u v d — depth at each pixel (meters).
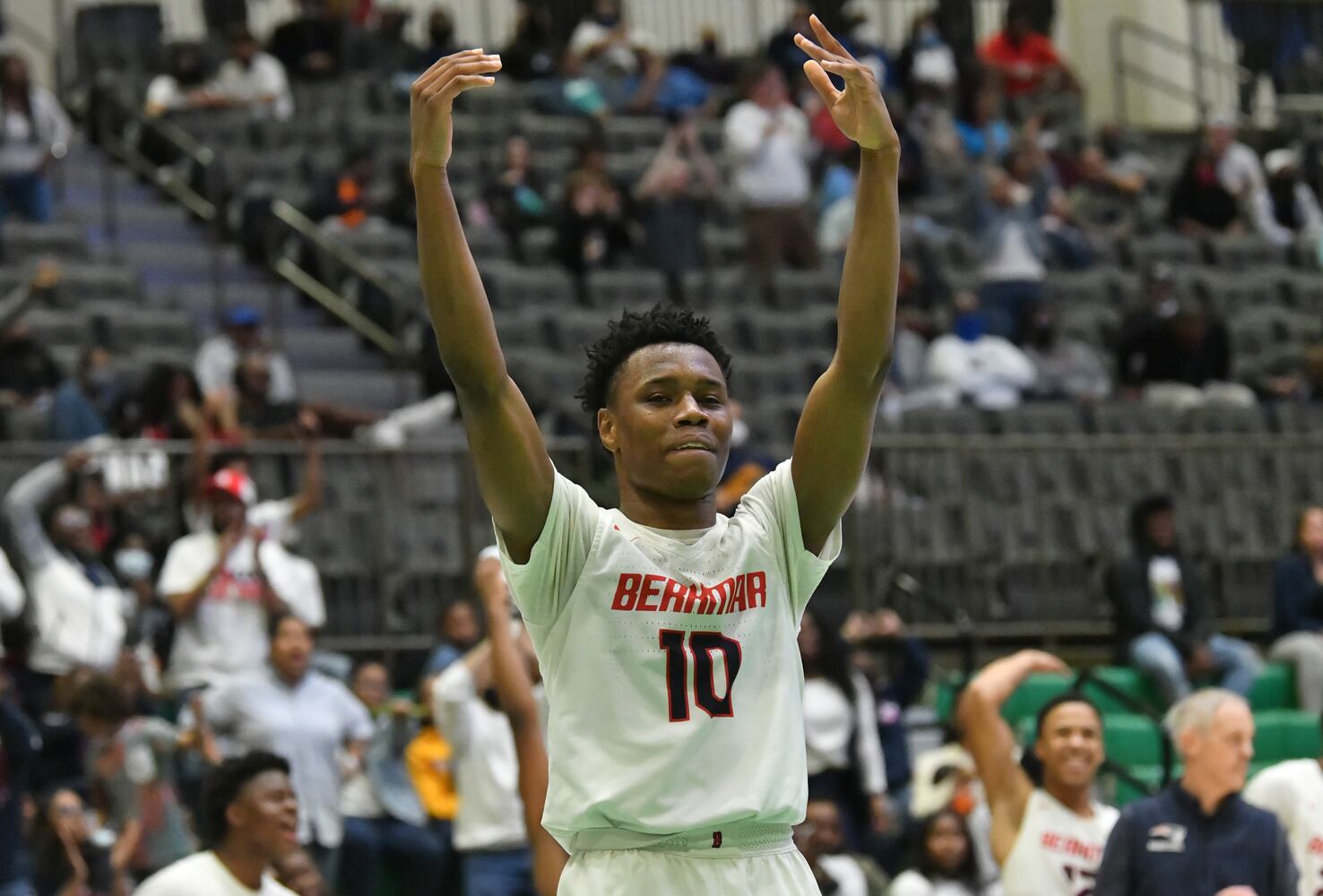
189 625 13.38
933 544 17.62
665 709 4.82
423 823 12.41
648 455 4.95
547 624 4.93
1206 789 8.12
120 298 20.64
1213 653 16.20
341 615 15.73
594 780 4.79
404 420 18.25
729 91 27.20
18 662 13.37
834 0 28.58
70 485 14.51
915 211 24.86
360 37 26.30
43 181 21.78
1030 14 30.27
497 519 4.92
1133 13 32.19
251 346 18.06
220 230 22.97
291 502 14.74
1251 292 24.91
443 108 4.81
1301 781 9.08
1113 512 18.47
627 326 5.10
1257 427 20.59
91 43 26.31
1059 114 29.03
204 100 24.41
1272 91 31.78
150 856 11.23
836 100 5.04
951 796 12.23
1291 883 8.10
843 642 13.52
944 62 28.53
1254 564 18.80
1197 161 26.58
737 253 23.80
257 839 8.36
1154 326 21.73
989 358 21.23
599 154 23.02
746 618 4.94
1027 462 18.28
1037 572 18.05
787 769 4.85
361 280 21.78
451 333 4.80
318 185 22.72
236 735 11.99
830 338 21.95
